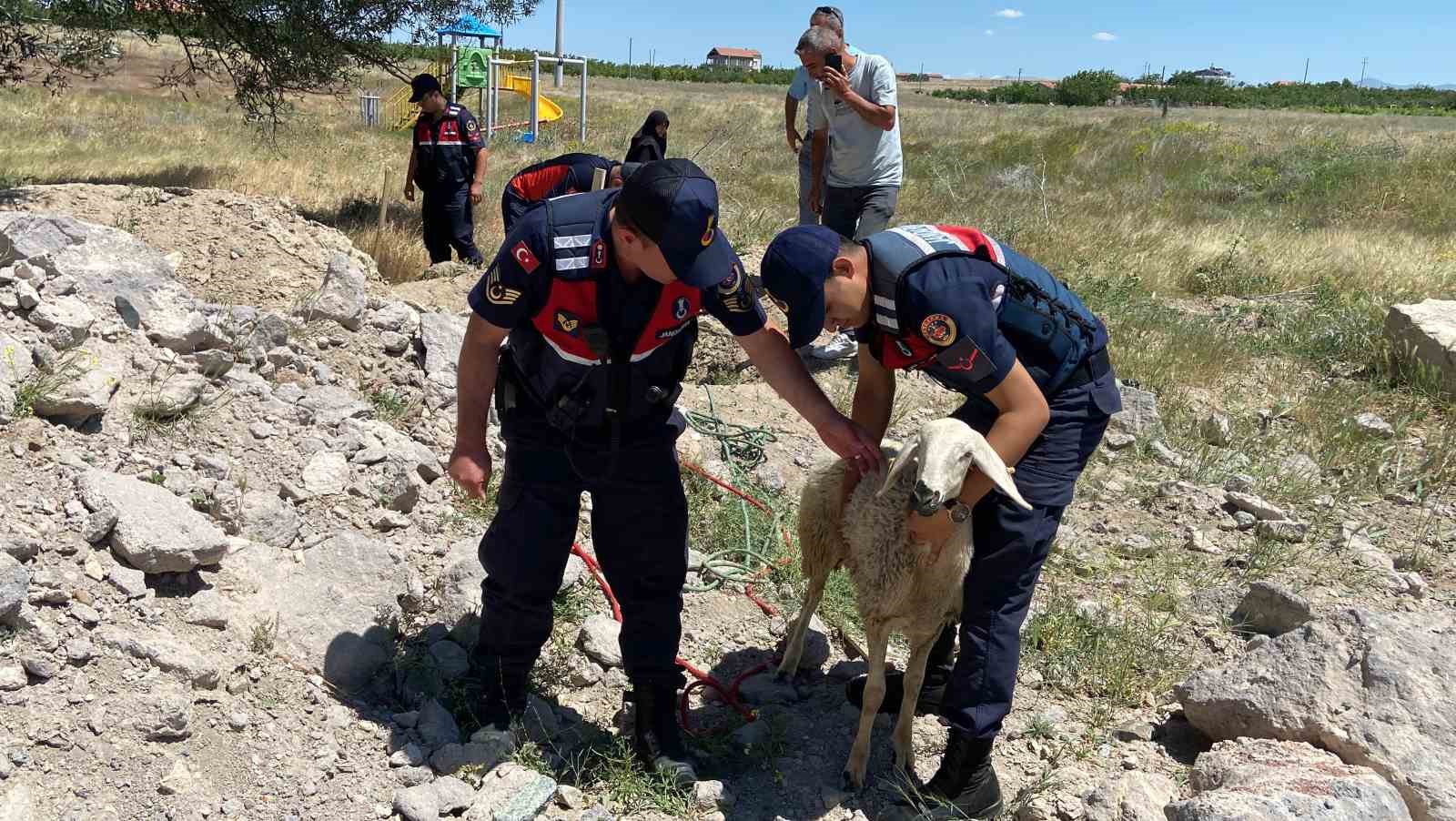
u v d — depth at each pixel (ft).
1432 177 58.54
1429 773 9.80
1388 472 19.57
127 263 14.71
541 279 8.97
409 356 18.33
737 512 16.28
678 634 10.68
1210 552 16.42
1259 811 8.77
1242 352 25.95
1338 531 17.22
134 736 9.07
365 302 18.33
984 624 9.99
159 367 13.79
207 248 20.31
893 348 9.74
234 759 9.41
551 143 76.84
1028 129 89.51
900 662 13.20
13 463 11.07
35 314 12.95
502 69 125.39
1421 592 15.29
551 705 11.62
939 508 8.97
